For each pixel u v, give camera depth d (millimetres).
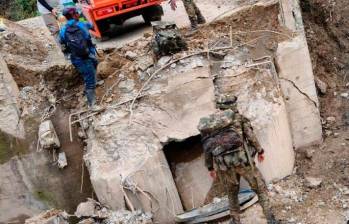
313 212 6059
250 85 6703
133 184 6148
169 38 6945
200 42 7352
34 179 6719
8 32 8562
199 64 6801
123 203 6238
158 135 6477
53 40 9820
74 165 6789
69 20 6656
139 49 7699
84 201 6680
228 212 6113
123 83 7117
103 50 8203
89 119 6832
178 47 7070
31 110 7082
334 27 8867
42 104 7195
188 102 6617
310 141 7273
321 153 7078
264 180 6598
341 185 6422
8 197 6656
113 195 6219
